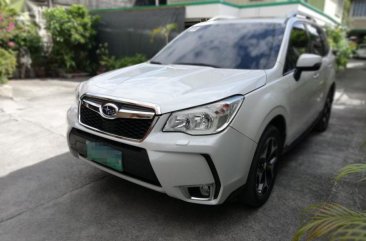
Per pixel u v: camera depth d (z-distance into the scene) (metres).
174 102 2.28
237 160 2.37
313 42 4.33
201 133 2.22
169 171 2.23
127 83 2.68
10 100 6.96
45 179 3.37
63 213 2.75
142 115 2.29
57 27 10.58
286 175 3.55
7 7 9.45
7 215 2.71
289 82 3.12
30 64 10.95
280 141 3.09
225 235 2.48
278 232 2.53
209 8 9.20
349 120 6.03
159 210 2.81
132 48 11.07
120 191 3.13
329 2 16.69
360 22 30.06
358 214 1.56
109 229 2.54
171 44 3.94
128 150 2.36
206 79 2.67
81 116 2.72
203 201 2.34
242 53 3.25
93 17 11.48
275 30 3.46
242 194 2.68
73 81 10.38
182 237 2.45
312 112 4.10
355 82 11.30
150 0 14.99
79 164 3.74
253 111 2.48
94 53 12.08
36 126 5.14
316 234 1.47
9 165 3.69
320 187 3.28
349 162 3.94
